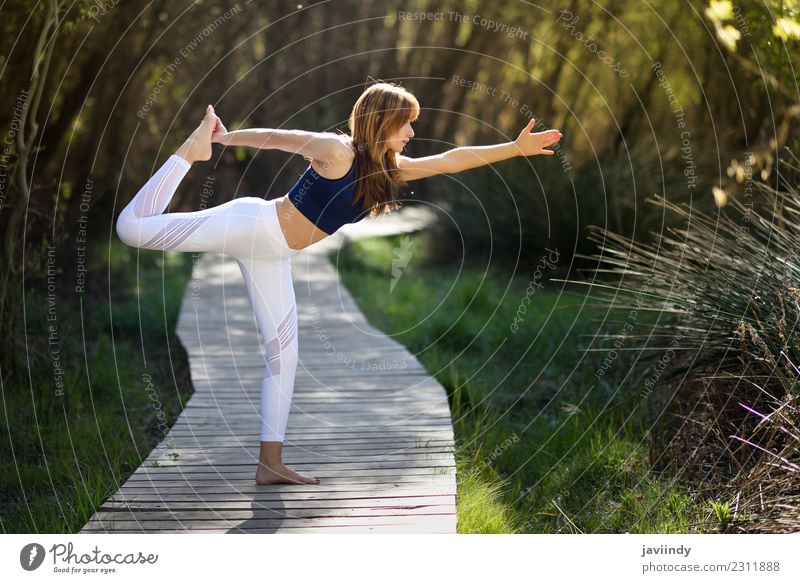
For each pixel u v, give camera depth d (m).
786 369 5.18
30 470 6.26
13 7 9.27
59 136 12.73
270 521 5.01
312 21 24.83
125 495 5.39
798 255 5.75
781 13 6.83
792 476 4.78
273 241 5.33
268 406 5.56
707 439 5.68
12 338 8.12
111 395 8.52
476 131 23.39
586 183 13.53
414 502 5.29
